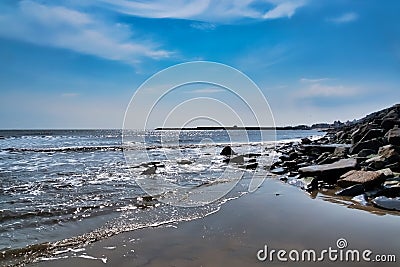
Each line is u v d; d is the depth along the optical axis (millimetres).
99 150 29016
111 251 5398
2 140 52531
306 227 6441
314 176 11867
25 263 4988
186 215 7484
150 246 5586
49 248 5566
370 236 5855
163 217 7352
